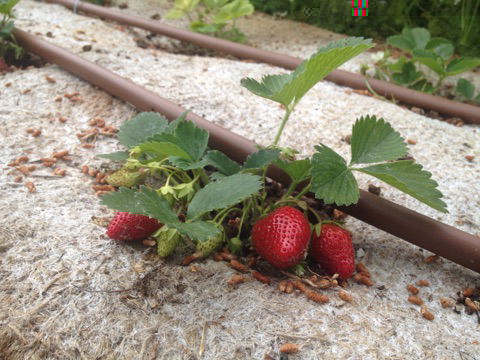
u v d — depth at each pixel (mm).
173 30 408
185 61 351
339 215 215
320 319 158
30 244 177
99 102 285
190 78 317
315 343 150
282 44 452
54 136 250
